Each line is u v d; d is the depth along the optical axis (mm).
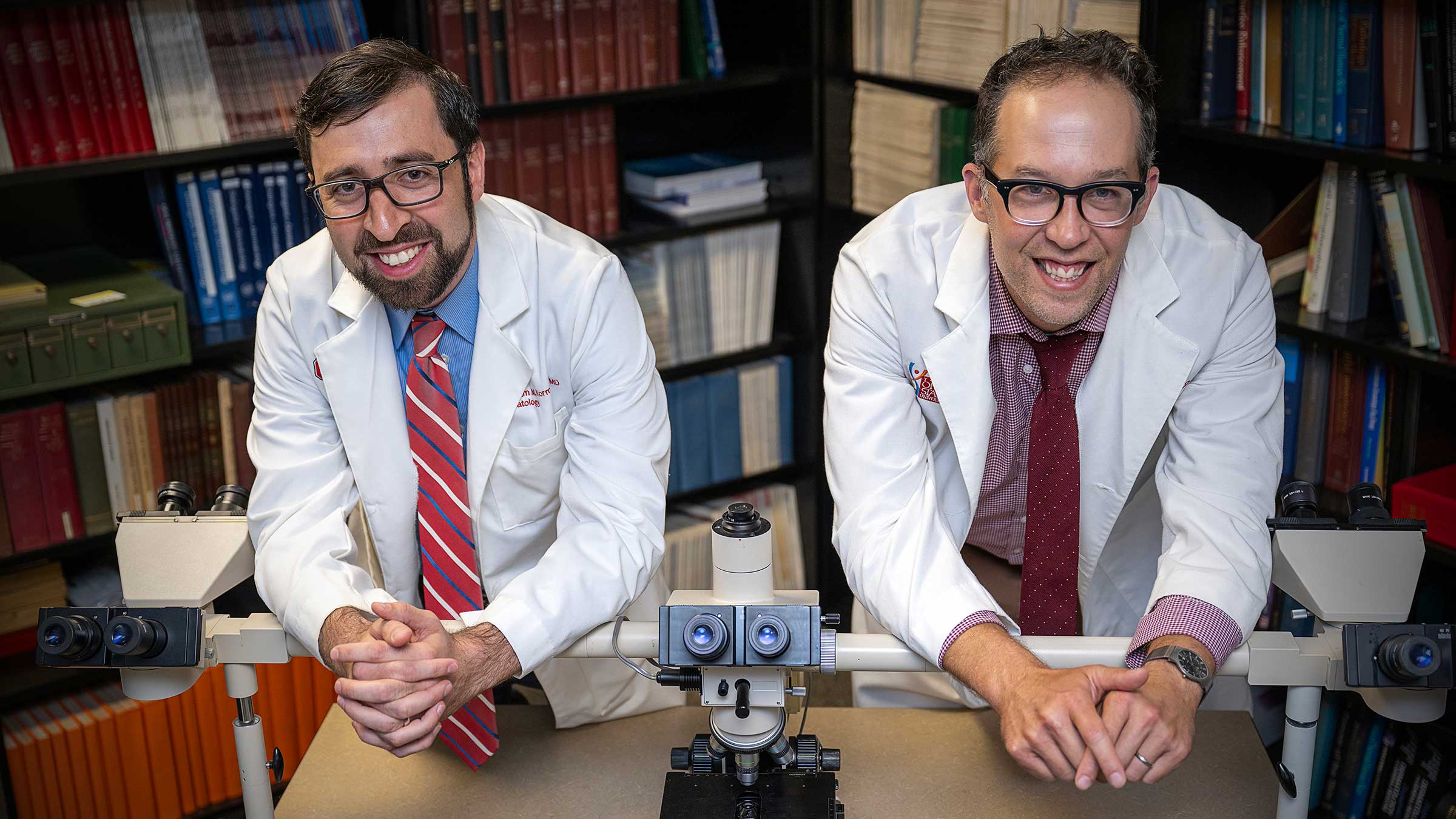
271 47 2287
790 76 2783
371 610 1333
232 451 2406
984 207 1395
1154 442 1516
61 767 2320
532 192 2617
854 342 1519
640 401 1522
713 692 1191
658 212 2855
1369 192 2072
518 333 1491
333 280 1504
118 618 1230
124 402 2289
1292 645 1236
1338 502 2240
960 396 1492
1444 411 2125
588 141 2648
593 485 1472
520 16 2492
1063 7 2262
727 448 2998
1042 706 1131
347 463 1547
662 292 2797
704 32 2707
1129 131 1266
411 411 1497
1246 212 2311
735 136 3107
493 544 1587
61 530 2287
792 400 3102
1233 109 2217
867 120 2768
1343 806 2332
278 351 1521
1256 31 2129
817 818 1185
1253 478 1422
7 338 2100
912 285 1502
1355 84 1995
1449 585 2115
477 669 1272
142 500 2352
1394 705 1237
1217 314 1469
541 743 1422
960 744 1379
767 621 1156
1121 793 1287
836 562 3201
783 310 3078
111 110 2178
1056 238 1274
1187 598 1273
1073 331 1478
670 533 2877
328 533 1447
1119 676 1138
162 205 2291
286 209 2395
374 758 1395
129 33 2162
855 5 2738
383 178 1282
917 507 1430
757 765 1226
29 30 2082
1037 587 1577
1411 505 2059
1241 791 1290
